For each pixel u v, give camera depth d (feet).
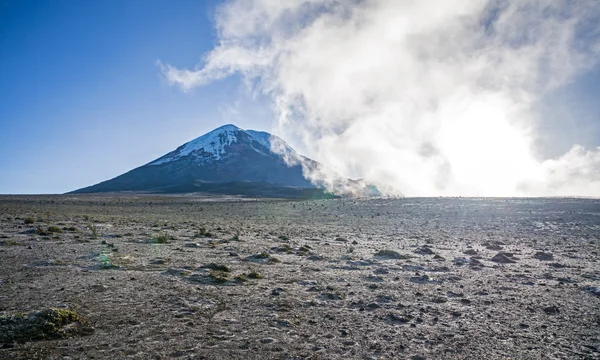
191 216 161.38
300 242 77.15
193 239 76.02
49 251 54.19
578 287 40.40
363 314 30.19
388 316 29.73
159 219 136.87
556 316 30.35
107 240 69.15
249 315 29.01
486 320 29.22
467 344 24.30
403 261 55.98
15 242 60.70
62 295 32.32
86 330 24.85
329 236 91.40
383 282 41.83
